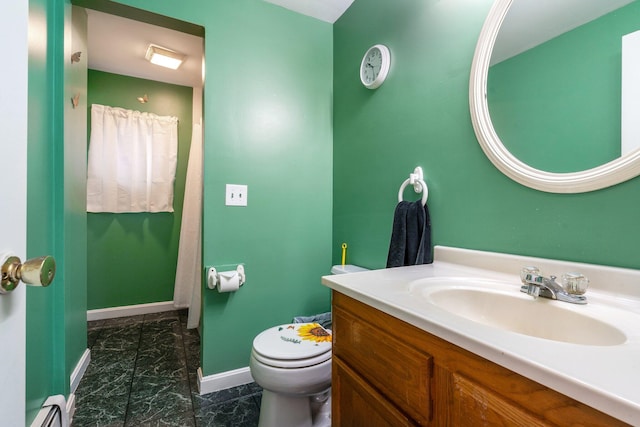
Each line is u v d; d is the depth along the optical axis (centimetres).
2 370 44
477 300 83
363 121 166
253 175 171
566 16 83
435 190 121
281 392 113
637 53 70
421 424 60
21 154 50
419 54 130
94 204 251
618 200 72
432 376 58
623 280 69
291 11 182
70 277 146
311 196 189
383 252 151
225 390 159
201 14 156
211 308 160
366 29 164
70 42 141
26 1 52
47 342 118
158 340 217
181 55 229
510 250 94
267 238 175
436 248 117
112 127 255
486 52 101
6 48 45
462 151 110
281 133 179
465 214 109
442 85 118
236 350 166
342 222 185
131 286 271
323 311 192
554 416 40
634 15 70
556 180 82
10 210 46
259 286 173
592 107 77
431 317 59
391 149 145
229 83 163
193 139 271
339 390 88
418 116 130
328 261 194
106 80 256
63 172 129
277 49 177
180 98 285
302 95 186
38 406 107
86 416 136
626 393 34
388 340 69
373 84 153
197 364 184
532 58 90
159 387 160
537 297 75
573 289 70
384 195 150
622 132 71
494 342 48
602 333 59
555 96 84
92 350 201
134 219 270
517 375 44
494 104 99
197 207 270
